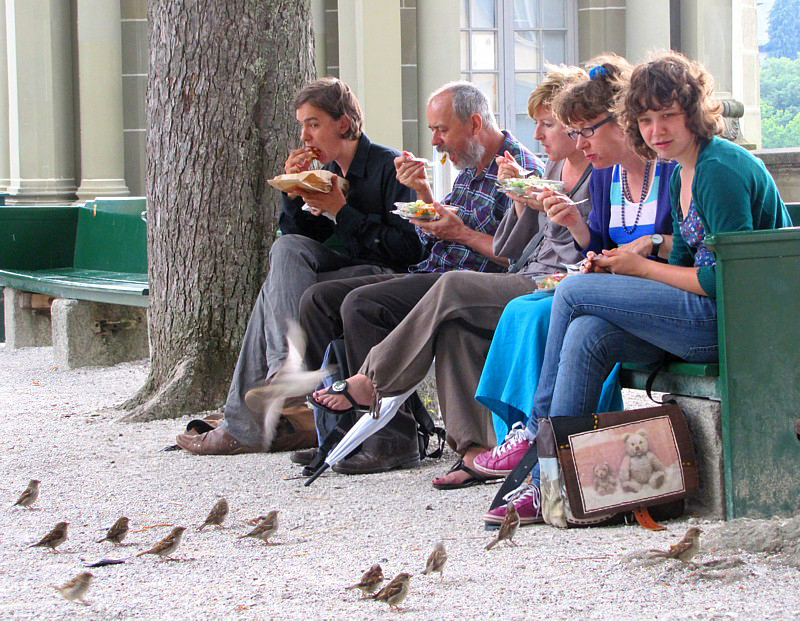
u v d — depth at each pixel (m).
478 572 4.27
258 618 3.86
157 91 8.30
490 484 5.82
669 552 4.21
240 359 6.94
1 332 14.27
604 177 5.61
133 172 16.45
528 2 17.30
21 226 12.63
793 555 4.23
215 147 8.18
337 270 6.86
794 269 4.82
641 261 4.96
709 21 16.27
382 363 5.80
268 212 8.30
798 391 4.86
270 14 8.21
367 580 4.00
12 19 16.02
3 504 5.82
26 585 4.40
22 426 8.16
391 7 14.77
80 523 5.40
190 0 8.13
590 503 4.82
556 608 3.80
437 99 6.50
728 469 4.80
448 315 5.75
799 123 40.47
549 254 6.01
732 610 3.71
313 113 6.88
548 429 4.85
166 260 8.36
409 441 6.40
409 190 6.85
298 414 6.98
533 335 5.39
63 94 16.22
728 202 4.76
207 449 6.91
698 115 4.82
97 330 11.30
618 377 5.32
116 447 7.24
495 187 6.48
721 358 4.78
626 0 16.91
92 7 15.74
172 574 4.47
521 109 17.45
